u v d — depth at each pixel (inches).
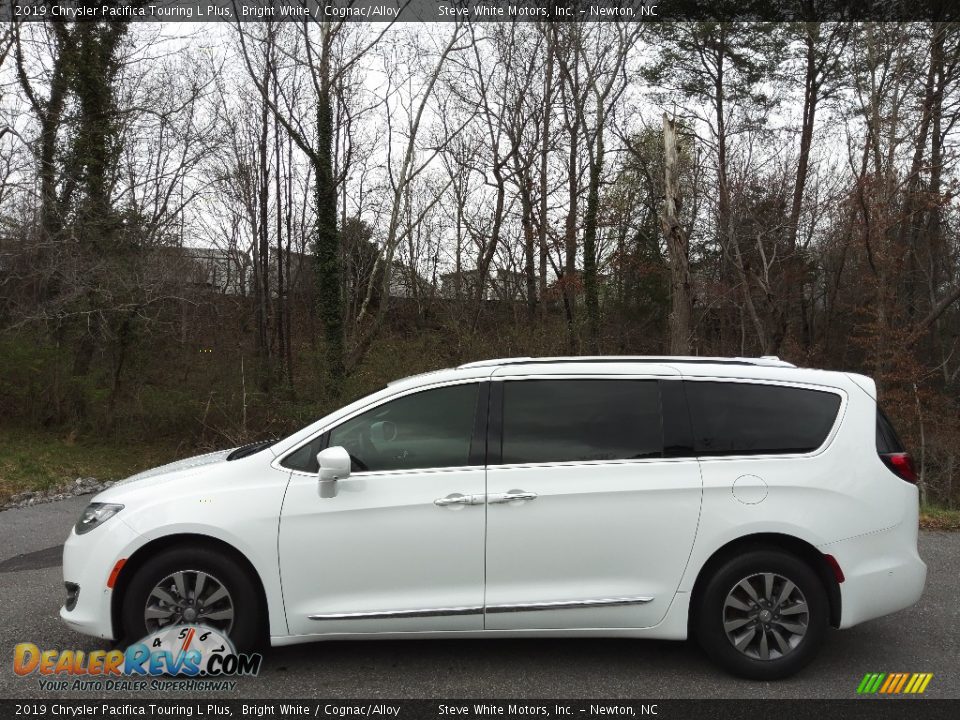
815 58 1088.8
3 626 192.2
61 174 662.5
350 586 158.6
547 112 971.3
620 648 177.8
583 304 958.4
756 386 170.4
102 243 649.0
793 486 161.0
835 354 1026.7
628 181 1073.5
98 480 502.3
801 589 159.2
